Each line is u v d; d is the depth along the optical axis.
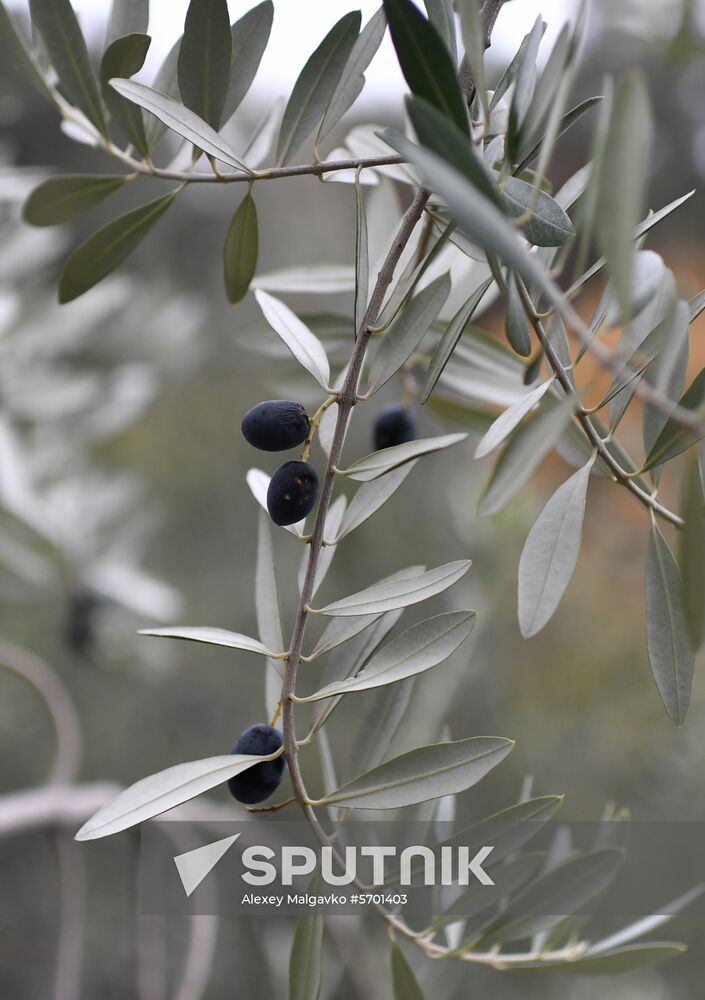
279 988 1.10
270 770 0.74
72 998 1.18
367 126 0.89
